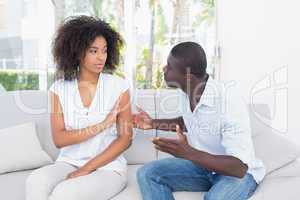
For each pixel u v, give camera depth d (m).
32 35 3.12
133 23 3.22
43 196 1.36
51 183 1.40
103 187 1.43
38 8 3.11
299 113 3.07
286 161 1.76
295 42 3.05
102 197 1.42
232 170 1.33
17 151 1.83
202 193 1.54
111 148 1.59
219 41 3.20
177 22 3.21
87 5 3.17
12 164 1.80
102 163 1.55
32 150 1.86
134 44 3.23
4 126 1.97
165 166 1.52
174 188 1.54
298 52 3.04
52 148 1.98
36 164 1.86
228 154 1.38
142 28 3.22
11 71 3.12
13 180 1.70
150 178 1.46
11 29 3.09
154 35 3.23
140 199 1.46
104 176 1.50
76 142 1.62
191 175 1.52
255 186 1.45
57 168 1.52
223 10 3.18
